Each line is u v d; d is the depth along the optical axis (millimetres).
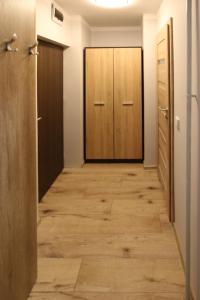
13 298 2033
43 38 4133
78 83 5707
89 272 2662
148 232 3381
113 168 5852
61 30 4938
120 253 2959
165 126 4051
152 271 2670
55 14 4512
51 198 4387
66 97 5727
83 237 3275
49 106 4758
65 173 5555
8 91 1868
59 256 2912
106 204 4160
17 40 1993
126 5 4824
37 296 2357
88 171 5664
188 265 2225
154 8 5020
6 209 1880
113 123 6098
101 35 6785
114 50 5945
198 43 1977
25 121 2182
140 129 6090
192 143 2291
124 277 2590
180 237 2984
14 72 1957
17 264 2092
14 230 2020
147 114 5645
